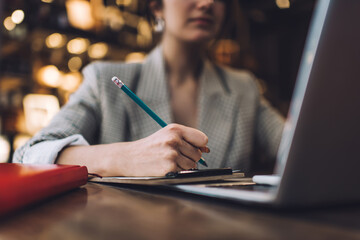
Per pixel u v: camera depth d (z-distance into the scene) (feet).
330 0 0.86
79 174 1.48
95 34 7.95
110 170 1.90
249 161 3.73
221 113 3.70
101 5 8.03
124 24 8.55
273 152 4.06
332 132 0.92
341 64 0.91
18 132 7.29
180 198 1.23
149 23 4.25
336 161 0.95
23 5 7.05
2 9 6.73
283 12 11.42
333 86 0.90
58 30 7.37
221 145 3.57
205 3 3.48
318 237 0.70
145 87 3.46
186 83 3.86
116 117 3.31
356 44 0.93
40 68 7.61
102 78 3.41
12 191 0.93
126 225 0.81
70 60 7.97
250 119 3.91
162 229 0.77
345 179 0.97
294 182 0.89
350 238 0.69
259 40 12.41
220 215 0.92
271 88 11.73
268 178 1.42
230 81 4.04
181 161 1.86
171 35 3.71
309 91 0.86
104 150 2.01
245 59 10.69
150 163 1.83
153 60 3.68
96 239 0.69
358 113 0.96
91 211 1.00
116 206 1.07
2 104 7.13
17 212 0.99
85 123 3.06
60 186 1.25
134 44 8.84
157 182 1.45
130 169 1.86
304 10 11.26
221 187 1.31
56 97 7.77
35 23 7.15
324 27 0.86
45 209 1.04
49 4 7.28
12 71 7.21
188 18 3.52
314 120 0.88
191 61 3.82
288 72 12.11
